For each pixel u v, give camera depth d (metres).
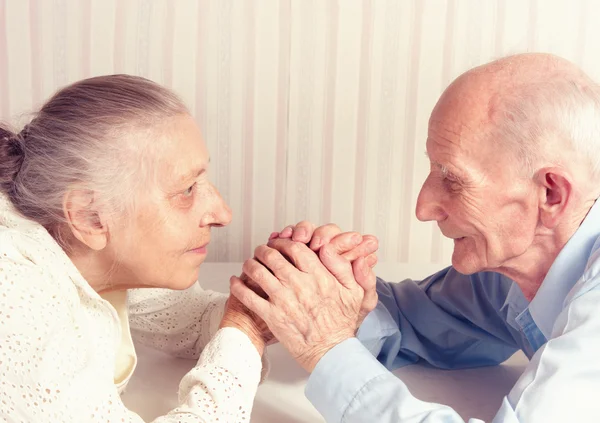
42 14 2.34
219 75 2.41
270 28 2.38
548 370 0.93
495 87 1.05
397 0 2.36
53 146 1.00
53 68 2.38
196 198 1.07
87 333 0.96
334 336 1.10
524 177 1.04
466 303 1.38
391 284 1.49
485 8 2.38
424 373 1.39
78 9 2.33
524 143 1.02
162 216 1.03
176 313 1.34
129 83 1.05
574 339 0.93
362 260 1.15
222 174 2.49
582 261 1.07
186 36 2.37
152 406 1.19
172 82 2.40
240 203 2.51
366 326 1.33
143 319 1.35
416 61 2.41
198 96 2.42
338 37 2.39
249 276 1.12
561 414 0.91
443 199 1.12
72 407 0.88
